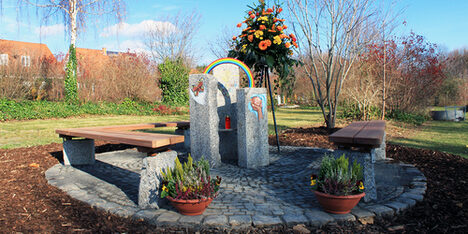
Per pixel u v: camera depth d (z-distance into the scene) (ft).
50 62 61.46
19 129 35.94
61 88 59.62
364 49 37.04
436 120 51.93
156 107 62.80
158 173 10.82
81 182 14.46
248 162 17.12
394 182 13.74
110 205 11.03
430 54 46.32
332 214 9.87
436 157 19.12
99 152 24.16
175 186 9.87
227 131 19.90
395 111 48.08
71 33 55.06
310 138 28.53
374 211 10.04
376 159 18.88
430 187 12.96
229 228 9.18
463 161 17.63
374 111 45.70
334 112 33.22
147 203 10.78
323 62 33.12
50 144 26.40
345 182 9.71
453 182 13.46
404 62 46.14
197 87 17.49
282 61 20.21
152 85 68.08
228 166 17.74
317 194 10.01
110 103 59.72
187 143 25.20
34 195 12.55
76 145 18.37
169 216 9.82
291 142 26.81
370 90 44.57
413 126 41.75
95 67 61.62
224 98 20.24
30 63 56.59
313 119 54.80
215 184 10.41
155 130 37.45
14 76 50.75
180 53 97.04
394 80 45.75
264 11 19.62
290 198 11.80
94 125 41.09
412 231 9.15
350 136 11.43
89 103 57.21
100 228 9.52
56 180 14.70
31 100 55.31
